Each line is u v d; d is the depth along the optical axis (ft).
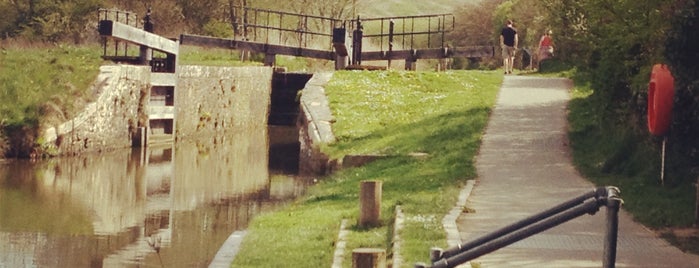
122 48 134.82
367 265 36.86
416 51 141.69
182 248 59.93
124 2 166.30
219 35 170.40
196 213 73.15
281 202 78.69
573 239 49.83
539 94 113.50
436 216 55.93
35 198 77.61
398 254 46.80
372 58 142.10
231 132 136.98
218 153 113.50
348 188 74.08
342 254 49.55
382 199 64.85
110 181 88.22
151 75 115.24
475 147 83.82
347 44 136.15
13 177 87.10
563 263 44.62
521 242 48.85
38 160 97.14
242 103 140.26
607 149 78.69
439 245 48.16
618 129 78.02
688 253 47.42
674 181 64.34
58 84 102.68
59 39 152.97
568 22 86.94
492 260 45.11
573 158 78.89
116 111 108.17
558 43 106.32
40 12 156.76
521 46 175.42
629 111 74.13
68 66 106.01
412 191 67.41
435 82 121.19
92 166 96.53
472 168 74.59
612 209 26.63
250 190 85.30
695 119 61.62
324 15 188.44
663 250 48.01
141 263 55.72
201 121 128.06
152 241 61.98
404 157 84.12
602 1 72.84
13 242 60.95
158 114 116.26
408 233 51.34
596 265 44.34
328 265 47.65
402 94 115.34
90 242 61.62
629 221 55.11
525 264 44.37
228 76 135.33
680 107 61.46
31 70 102.94
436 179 71.05
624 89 75.25
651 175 67.26
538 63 151.12
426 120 101.65
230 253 55.42
